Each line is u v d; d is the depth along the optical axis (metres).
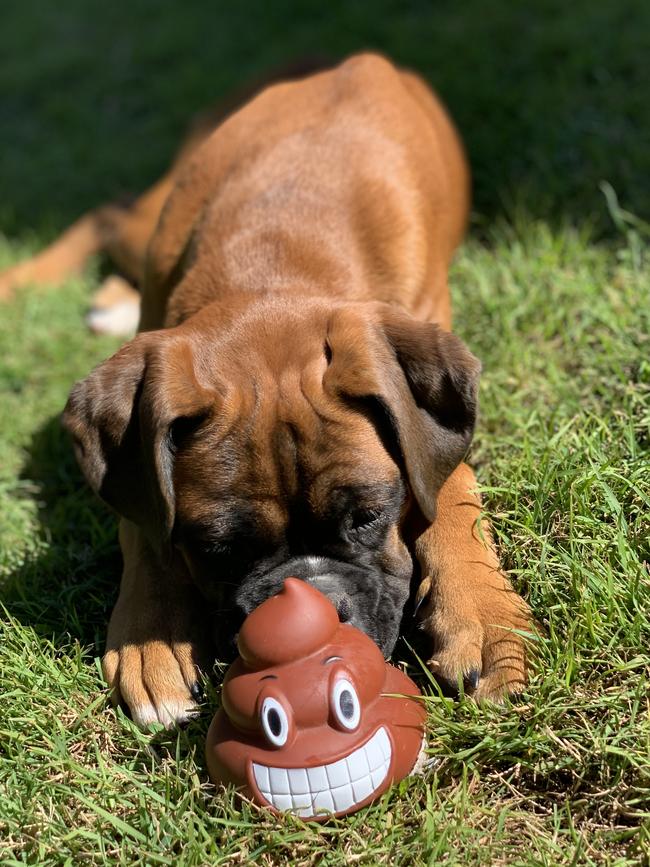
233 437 0.62
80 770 0.59
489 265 1.00
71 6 1.91
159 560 0.67
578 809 0.57
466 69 1.31
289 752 0.53
